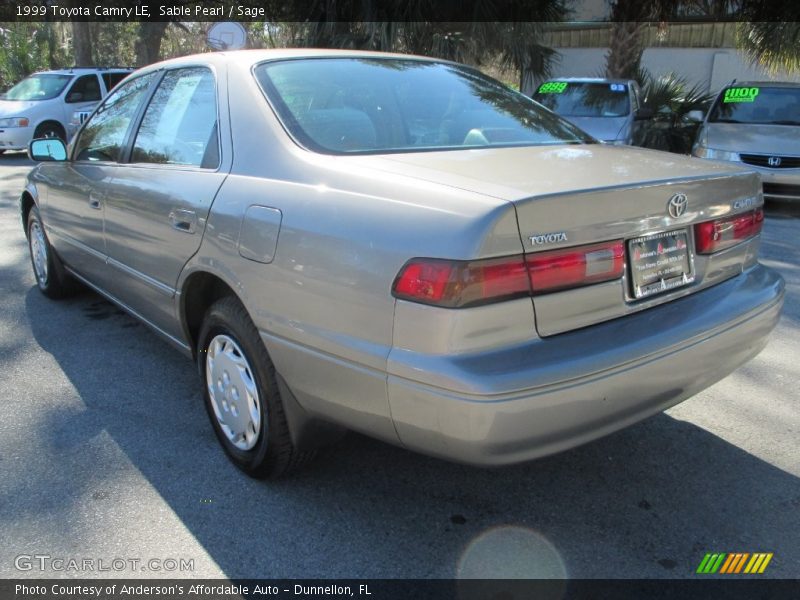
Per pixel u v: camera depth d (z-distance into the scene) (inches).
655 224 93.4
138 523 101.5
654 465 117.7
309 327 91.8
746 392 144.9
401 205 84.6
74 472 114.3
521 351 81.5
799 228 307.0
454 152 105.5
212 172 112.8
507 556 95.3
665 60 643.5
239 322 105.7
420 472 115.3
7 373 152.7
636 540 98.8
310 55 125.3
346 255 86.9
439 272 78.1
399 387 82.1
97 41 1023.0
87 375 151.9
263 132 107.7
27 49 947.3
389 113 115.8
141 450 121.3
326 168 96.4
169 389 145.4
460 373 77.6
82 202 157.6
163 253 122.6
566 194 82.4
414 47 494.0
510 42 499.5
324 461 118.0
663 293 97.6
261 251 97.8
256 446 108.7
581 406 83.5
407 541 98.5
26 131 510.3
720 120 376.2
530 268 81.3
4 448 121.6
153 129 135.6
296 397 98.6
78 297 205.2
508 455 81.7
